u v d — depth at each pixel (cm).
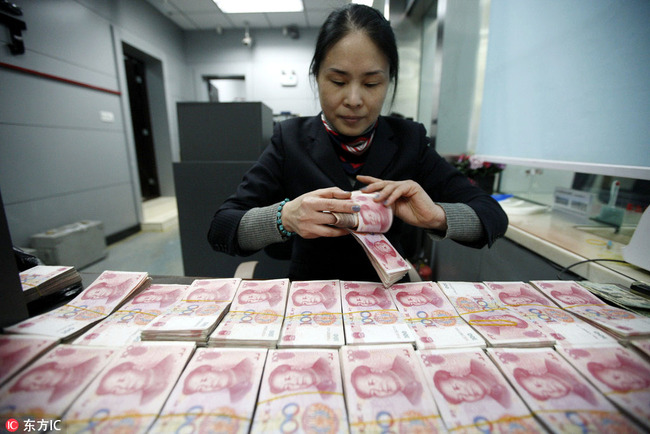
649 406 40
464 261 178
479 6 209
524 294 69
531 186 200
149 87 496
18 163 248
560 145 140
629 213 128
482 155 212
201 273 182
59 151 284
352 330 55
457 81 225
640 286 71
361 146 87
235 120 171
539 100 154
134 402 41
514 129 176
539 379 45
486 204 83
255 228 73
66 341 52
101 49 338
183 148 177
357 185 89
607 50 114
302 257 94
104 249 311
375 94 71
